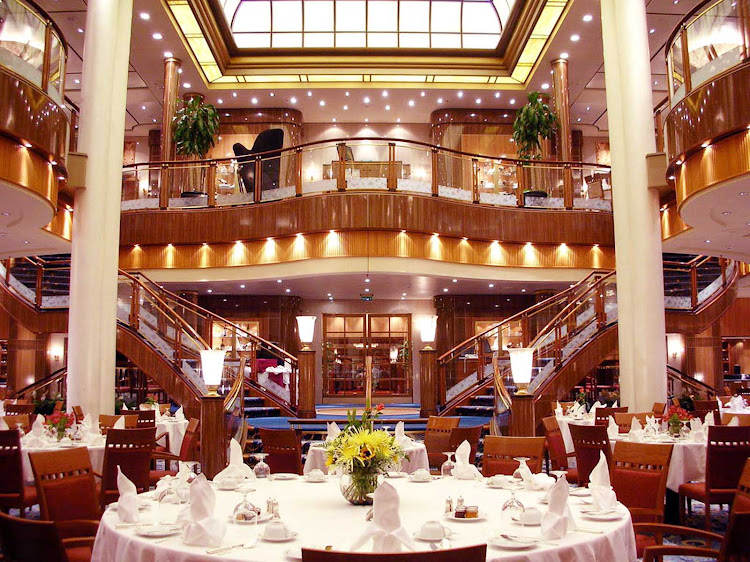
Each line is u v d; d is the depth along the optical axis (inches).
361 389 685.9
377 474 135.2
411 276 523.5
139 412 342.3
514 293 667.4
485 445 194.1
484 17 730.2
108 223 373.4
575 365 448.8
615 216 378.0
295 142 780.0
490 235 538.0
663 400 353.1
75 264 359.6
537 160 573.6
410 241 511.5
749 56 259.3
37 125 277.4
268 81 725.3
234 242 541.6
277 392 502.3
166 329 455.2
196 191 551.8
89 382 353.7
